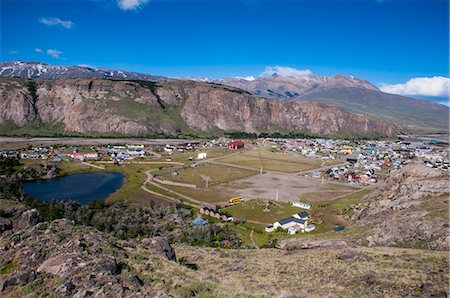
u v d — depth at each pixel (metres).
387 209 101.44
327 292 38.22
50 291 33.25
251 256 60.06
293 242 88.81
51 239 44.06
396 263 46.56
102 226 118.12
